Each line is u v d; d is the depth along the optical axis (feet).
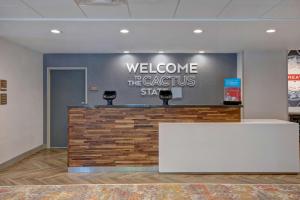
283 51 23.20
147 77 25.22
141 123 17.13
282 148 16.46
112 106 17.11
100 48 22.30
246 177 15.96
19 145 20.48
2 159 18.03
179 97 25.16
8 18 14.03
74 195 12.88
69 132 17.13
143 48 22.35
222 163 16.49
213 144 16.51
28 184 14.75
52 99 25.53
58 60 25.04
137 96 25.26
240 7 12.57
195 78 25.29
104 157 17.12
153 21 14.53
